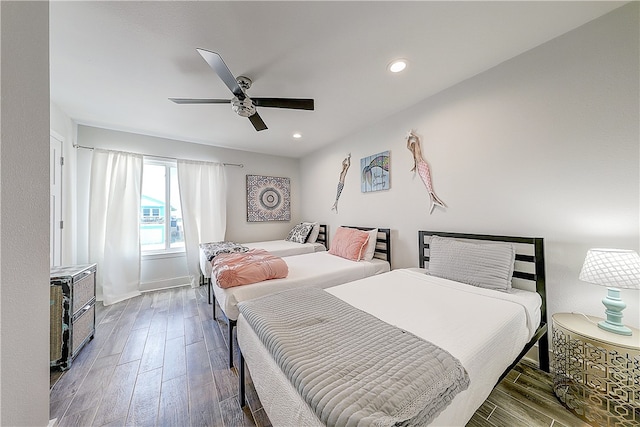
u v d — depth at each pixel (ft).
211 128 10.12
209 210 12.30
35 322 2.78
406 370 2.53
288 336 3.27
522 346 4.30
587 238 4.77
